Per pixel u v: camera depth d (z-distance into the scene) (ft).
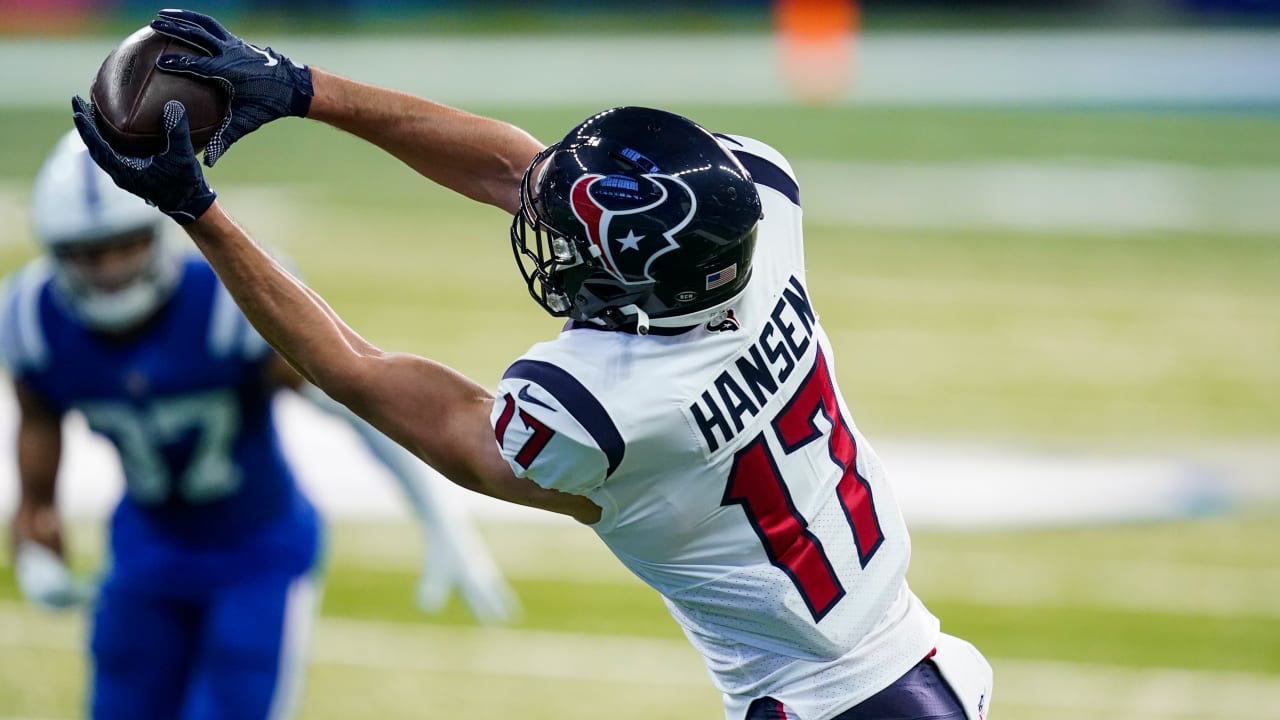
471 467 24.76
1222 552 66.74
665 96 205.16
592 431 23.57
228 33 24.91
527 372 23.98
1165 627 59.62
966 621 59.98
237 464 41.01
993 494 73.15
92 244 38.14
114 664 41.83
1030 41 247.70
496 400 24.29
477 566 45.93
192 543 41.22
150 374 39.93
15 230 132.57
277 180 155.84
